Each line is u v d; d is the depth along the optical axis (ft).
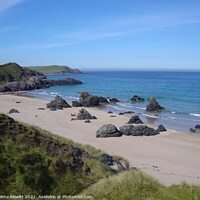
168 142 123.85
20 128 61.31
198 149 113.39
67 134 132.57
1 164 42.86
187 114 201.36
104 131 130.21
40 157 47.42
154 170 84.17
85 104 241.14
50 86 470.80
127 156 99.50
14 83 411.54
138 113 207.41
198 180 76.95
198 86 433.48
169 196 35.76
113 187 38.37
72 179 45.27
